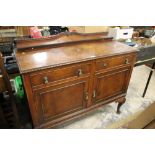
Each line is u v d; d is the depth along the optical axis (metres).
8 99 1.35
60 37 1.47
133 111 1.94
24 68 0.99
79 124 1.70
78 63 1.16
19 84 1.53
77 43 1.53
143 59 1.78
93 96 1.47
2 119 1.31
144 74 2.86
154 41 2.07
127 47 1.51
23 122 1.54
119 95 1.71
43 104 1.20
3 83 1.13
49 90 1.15
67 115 1.40
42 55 1.21
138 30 2.57
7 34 1.71
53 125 1.36
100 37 1.67
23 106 1.57
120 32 2.02
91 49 1.40
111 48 1.46
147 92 2.34
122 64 1.46
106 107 2.00
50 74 1.08
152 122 0.94
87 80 1.31
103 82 1.45
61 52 1.29
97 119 1.79
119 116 1.85
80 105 1.44
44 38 1.39
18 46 1.29
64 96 1.27
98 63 1.28
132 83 2.57
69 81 1.21
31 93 1.08
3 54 1.54
